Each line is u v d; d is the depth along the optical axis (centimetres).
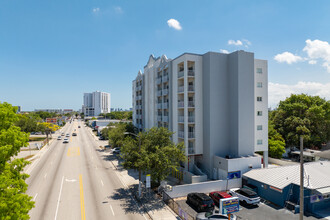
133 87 6122
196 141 3306
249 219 1895
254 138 3250
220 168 3009
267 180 2333
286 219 1898
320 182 2130
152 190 2608
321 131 4581
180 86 3550
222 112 3244
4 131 1274
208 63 3203
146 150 2462
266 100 3469
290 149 4662
